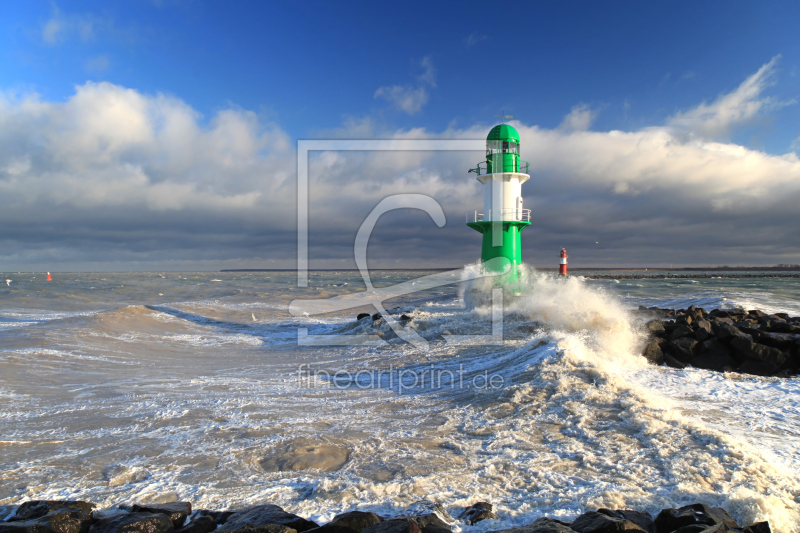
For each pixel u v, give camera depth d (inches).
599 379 292.8
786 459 206.1
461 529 147.4
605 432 229.1
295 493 177.3
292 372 398.3
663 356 423.5
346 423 260.8
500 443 224.8
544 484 181.9
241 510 157.2
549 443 222.8
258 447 224.7
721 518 143.3
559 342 354.3
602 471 191.3
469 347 456.1
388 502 169.2
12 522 144.5
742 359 401.4
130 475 195.0
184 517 155.0
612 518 138.7
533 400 276.8
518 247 752.3
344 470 198.2
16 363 397.1
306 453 216.5
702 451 201.2
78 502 160.1
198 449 223.0
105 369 399.2
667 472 187.3
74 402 301.3
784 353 401.1
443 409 283.1
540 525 136.9
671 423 232.7
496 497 172.6
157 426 256.2
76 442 232.5
